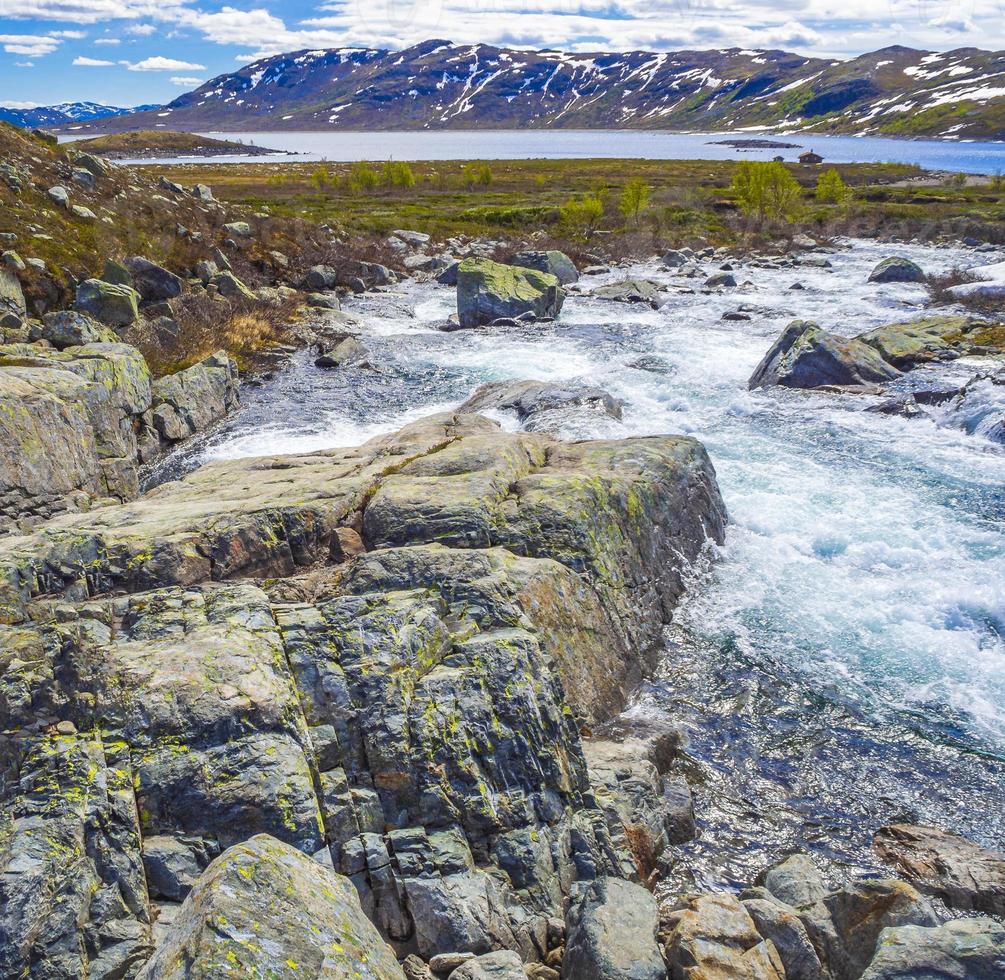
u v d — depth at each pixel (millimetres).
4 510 19547
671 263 69062
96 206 49406
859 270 63562
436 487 17188
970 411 28281
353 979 6672
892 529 21141
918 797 13055
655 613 17375
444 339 44625
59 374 23984
